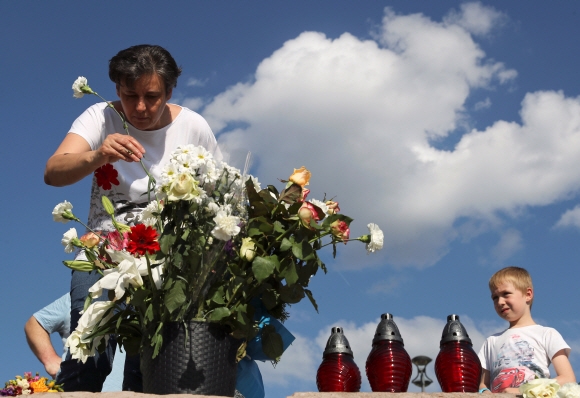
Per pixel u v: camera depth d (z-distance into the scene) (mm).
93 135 3662
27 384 3148
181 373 2668
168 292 2656
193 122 3824
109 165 3053
